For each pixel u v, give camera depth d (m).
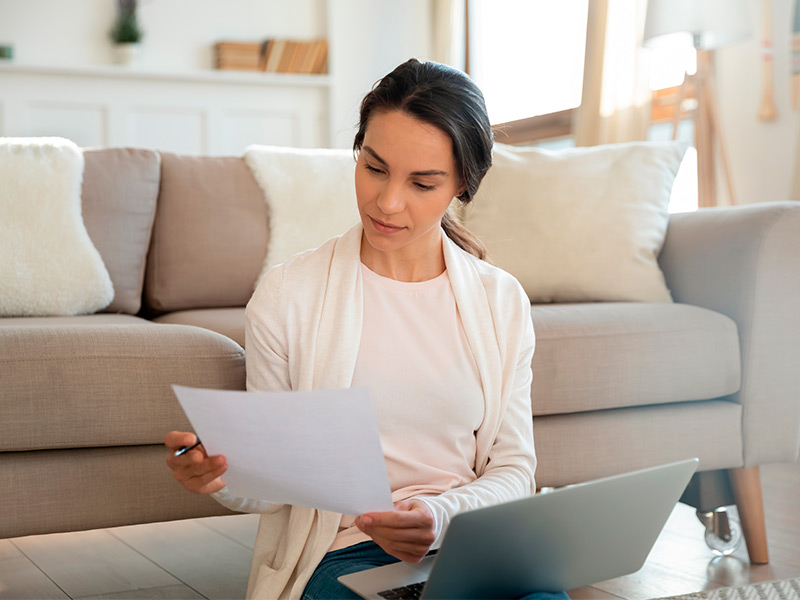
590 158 2.41
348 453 0.90
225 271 2.43
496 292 1.21
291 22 5.25
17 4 4.69
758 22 3.44
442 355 1.16
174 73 4.78
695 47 3.25
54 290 2.18
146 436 1.49
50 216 2.21
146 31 4.95
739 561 1.96
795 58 3.31
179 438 0.98
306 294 1.16
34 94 4.60
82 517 1.46
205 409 0.90
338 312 1.15
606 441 1.83
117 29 4.77
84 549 2.06
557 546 0.90
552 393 1.78
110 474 1.48
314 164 2.54
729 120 3.61
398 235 1.08
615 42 3.85
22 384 1.41
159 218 2.45
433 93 1.04
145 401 1.48
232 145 5.03
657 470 0.91
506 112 5.04
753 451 1.94
